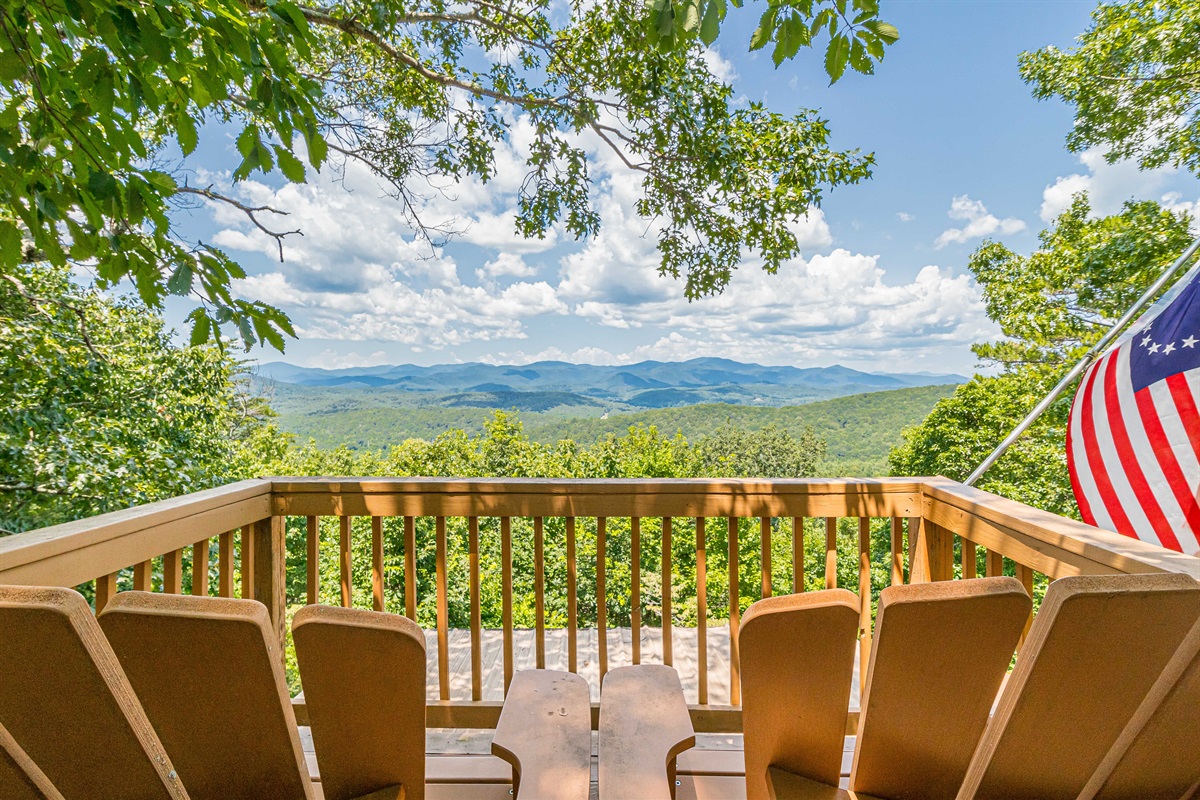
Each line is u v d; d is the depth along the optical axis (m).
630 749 0.97
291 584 18.67
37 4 1.62
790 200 7.63
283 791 0.69
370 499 2.06
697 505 2.01
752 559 22.28
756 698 0.72
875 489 2.03
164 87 1.96
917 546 2.06
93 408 8.95
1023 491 13.53
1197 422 2.27
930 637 0.61
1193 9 9.29
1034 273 14.26
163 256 1.90
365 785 0.73
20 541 1.26
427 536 20.25
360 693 0.68
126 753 0.56
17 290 7.43
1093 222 13.16
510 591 2.05
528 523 20.88
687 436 77.00
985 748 0.59
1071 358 12.85
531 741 1.00
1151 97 10.22
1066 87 11.12
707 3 1.80
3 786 0.46
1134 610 0.51
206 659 0.60
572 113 7.44
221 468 11.12
